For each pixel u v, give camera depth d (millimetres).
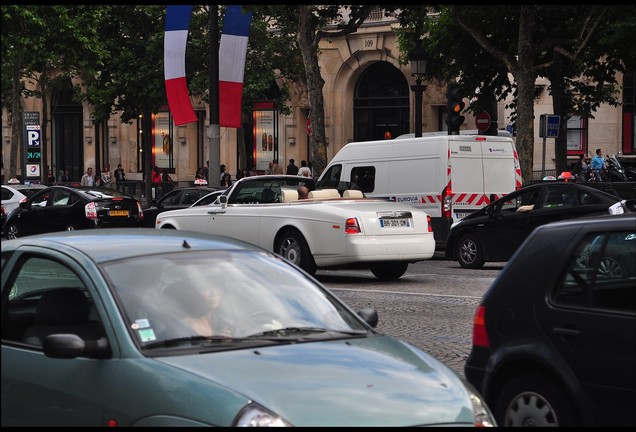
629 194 25750
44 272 8555
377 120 69312
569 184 26484
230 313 7781
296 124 73000
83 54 53188
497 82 47125
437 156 31906
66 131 87938
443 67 46938
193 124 79500
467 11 42250
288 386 6652
